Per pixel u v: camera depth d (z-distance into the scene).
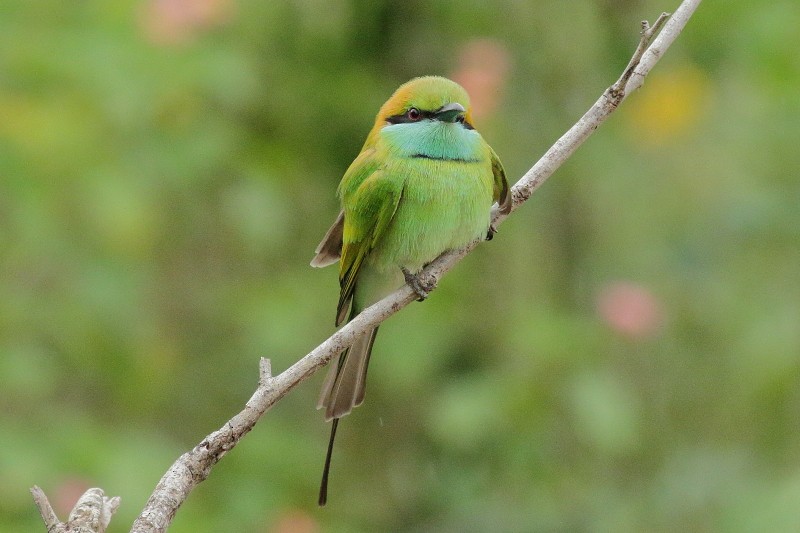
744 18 11.55
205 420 11.80
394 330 11.28
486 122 11.35
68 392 10.89
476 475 11.62
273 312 11.25
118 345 10.58
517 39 11.66
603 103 7.34
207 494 10.90
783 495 9.98
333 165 12.14
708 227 11.54
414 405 12.27
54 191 10.04
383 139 8.34
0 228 10.09
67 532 5.58
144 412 11.30
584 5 11.70
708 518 10.86
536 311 10.98
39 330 10.21
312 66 11.93
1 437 9.49
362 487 12.24
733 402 11.59
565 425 10.71
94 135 10.28
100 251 10.33
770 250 11.30
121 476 9.44
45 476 9.38
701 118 11.77
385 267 8.49
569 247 11.76
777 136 11.23
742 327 11.25
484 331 11.49
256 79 11.42
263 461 11.09
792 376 10.90
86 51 10.34
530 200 11.73
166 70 10.45
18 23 10.56
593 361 10.68
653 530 10.95
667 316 11.64
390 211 8.17
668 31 7.29
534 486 11.26
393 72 12.06
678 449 11.62
